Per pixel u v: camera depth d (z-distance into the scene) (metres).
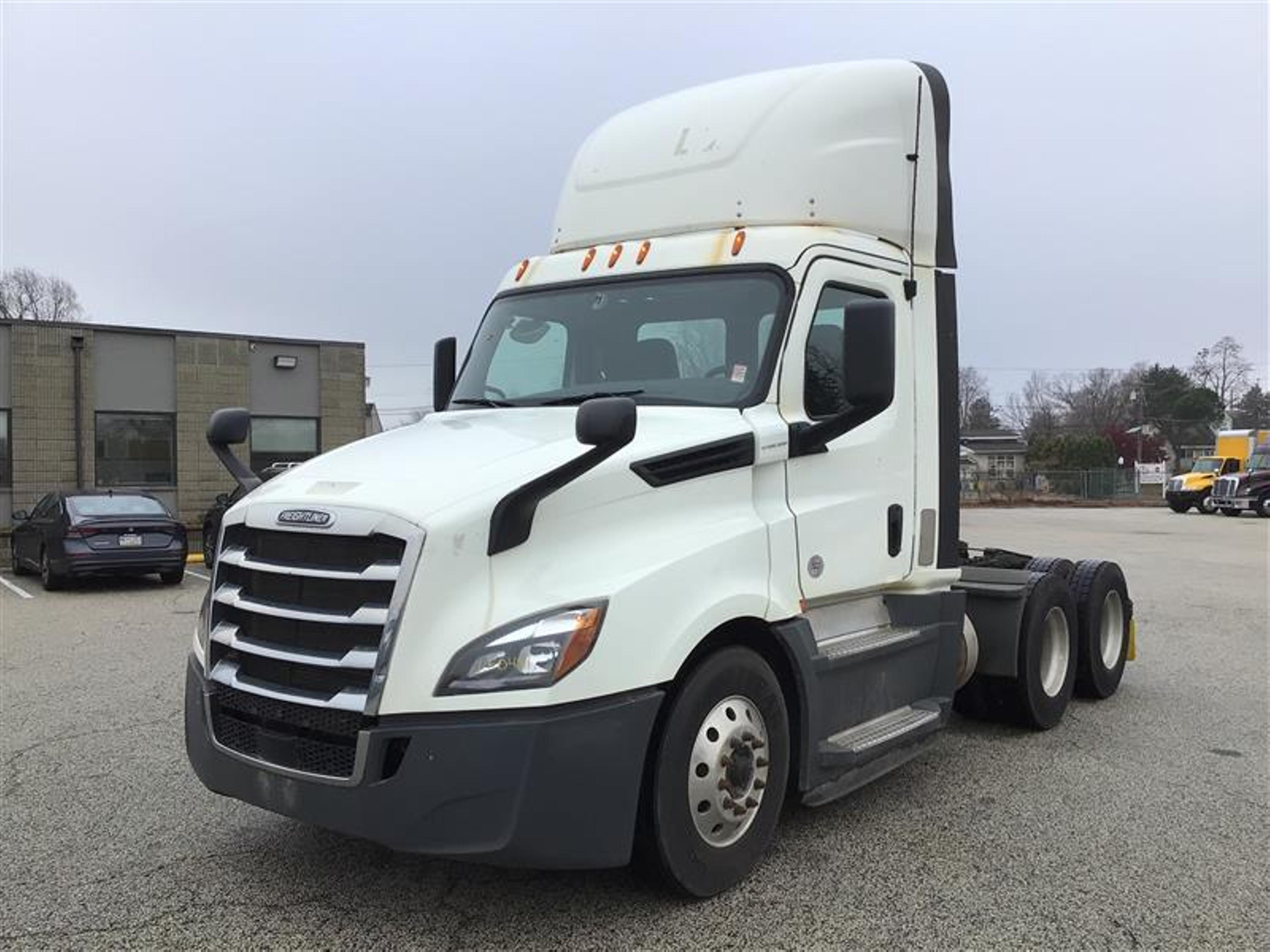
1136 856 4.34
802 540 4.25
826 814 4.84
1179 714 6.91
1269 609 11.97
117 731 6.40
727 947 3.48
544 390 4.79
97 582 15.91
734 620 3.93
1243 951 3.49
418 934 3.58
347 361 24.41
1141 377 94.25
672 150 5.16
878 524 4.74
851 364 4.01
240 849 4.38
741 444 4.03
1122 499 57.69
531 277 5.20
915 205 5.11
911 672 4.98
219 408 22.69
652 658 3.47
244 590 3.71
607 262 4.91
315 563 3.48
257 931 3.61
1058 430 89.00
